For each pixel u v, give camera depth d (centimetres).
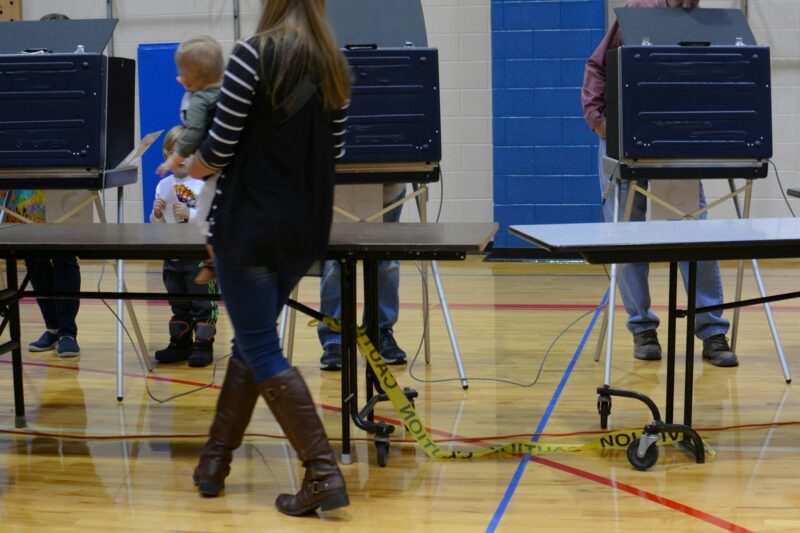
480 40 701
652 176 363
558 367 405
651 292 570
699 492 261
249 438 314
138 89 699
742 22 382
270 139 229
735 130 361
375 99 359
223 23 717
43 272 432
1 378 399
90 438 317
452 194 717
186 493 266
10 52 375
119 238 277
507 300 560
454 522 243
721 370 396
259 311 238
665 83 357
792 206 686
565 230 281
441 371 402
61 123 357
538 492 263
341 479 244
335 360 403
